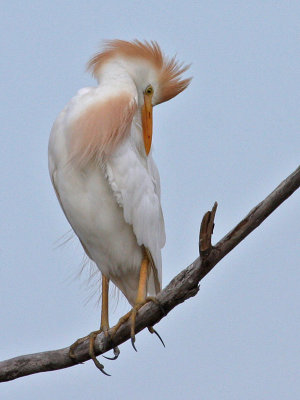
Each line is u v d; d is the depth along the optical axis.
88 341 9.59
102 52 10.58
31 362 9.41
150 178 10.34
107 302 10.39
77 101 9.96
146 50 10.80
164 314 8.82
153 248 9.98
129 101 9.98
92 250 10.40
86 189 9.82
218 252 7.92
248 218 7.75
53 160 9.91
